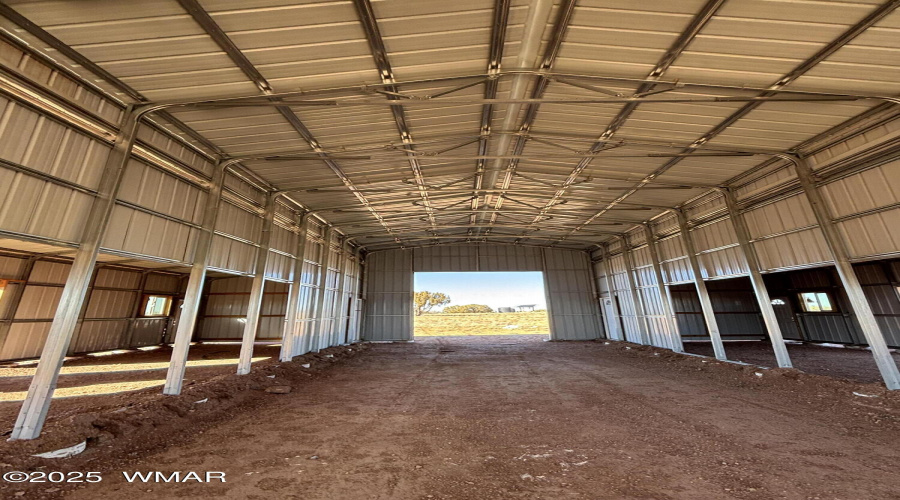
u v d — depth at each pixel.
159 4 4.02
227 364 11.01
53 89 4.73
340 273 17.42
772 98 6.03
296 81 5.60
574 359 13.91
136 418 5.27
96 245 5.12
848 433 5.23
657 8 4.45
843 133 7.21
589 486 3.72
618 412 6.59
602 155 8.72
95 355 12.85
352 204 12.66
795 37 4.80
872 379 8.34
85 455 4.23
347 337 18.89
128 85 5.38
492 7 4.44
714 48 5.07
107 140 5.49
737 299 19.62
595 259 22.64
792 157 8.15
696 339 18.92
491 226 18.31
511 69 5.68
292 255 12.04
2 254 10.48
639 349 15.69
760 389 8.23
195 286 7.32
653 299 15.84
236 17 4.29
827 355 12.46
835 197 7.62
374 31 4.68
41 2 3.85
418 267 22.62
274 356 13.46
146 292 15.87
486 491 3.63
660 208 13.00
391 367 12.27
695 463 4.28
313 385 9.27
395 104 6.28
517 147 8.88
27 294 11.05
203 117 6.42
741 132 7.44
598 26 4.76
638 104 6.62
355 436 5.35
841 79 5.59
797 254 8.64
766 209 9.52
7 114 4.27
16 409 5.79
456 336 27.53
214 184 7.92
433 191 12.12
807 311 16.61
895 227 6.61
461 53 5.25
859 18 4.45
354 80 5.71
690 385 8.89
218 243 8.19
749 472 4.00
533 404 7.24
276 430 5.63
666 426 5.74
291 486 3.73
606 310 21.50
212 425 5.86
